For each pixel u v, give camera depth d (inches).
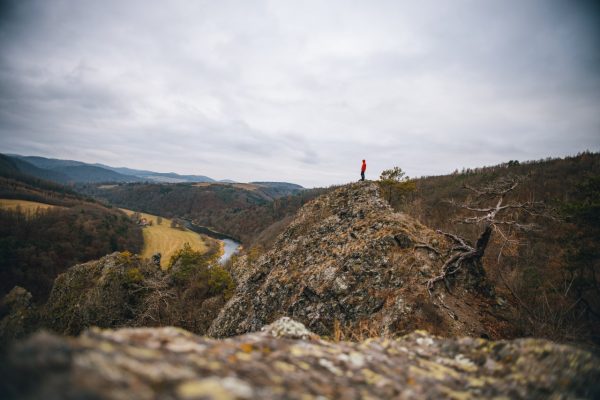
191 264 1920.5
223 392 81.4
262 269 989.8
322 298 618.8
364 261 626.2
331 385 113.1
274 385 100.3
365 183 1003.3
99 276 1416.1
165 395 73.9
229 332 887.1
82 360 76.5
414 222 713.6
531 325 416.8
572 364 134.3
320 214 1021.8
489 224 528.4
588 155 1379.2
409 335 190.4
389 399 112.2
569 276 484.7
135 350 96.4
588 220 434.9
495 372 143.3
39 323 1311.5
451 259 538.9
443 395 122.3
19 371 65.7
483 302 500.1
